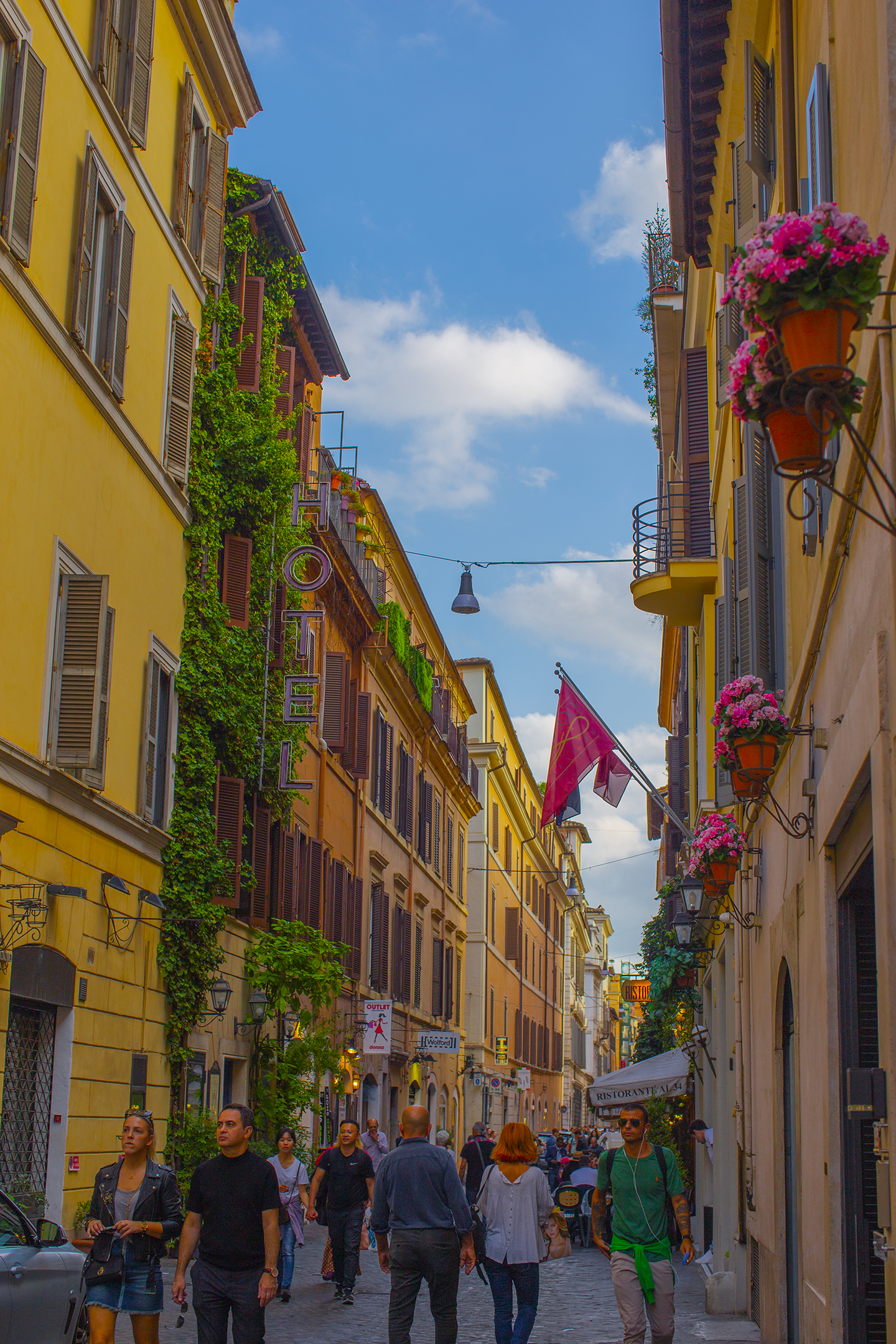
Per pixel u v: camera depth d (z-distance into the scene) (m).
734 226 12.86
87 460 15.23
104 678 14.24
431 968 42.91
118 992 16.02
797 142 8.77
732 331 14.08
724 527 15.11
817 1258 7.96
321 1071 22.53
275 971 22.11
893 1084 5.09
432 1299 9.34
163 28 18.45
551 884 75.69
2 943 12.67
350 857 30.83
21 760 12.92
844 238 4.41
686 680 23.92
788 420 4.74
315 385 28.45
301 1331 12.58
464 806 49.81
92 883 15.19
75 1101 14.48
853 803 6.76
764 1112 11.79
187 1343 11.64
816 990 8.07
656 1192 9.04
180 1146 17.70
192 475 19.39
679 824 18.31
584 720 18.94
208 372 20.33
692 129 13.88
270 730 22.14
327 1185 15.03
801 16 8.64
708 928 18.91
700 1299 16.48
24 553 13.37
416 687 37.62
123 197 16.34
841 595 7.00
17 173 12.99
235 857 19.67
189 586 19.27
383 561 36.41
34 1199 13.16
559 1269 21.33
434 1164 9.43
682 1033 27.92
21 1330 8.25
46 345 13.98
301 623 23.23
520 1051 60.84
